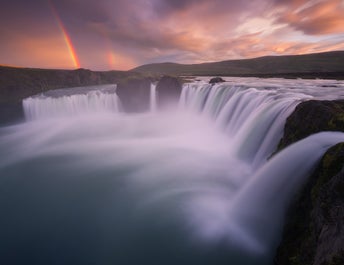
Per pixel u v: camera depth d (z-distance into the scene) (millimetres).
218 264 9328
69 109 39938
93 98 40281
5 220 13234
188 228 11328
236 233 10234
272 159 10672
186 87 34969
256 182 11086
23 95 49938
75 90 55219
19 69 58250
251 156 15672
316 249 5477
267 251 8875
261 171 11156
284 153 9750
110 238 11383
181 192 14562
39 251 10891
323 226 5391
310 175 7652
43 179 18266
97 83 71000
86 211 13711
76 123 35562
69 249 10953
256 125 16094
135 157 21641
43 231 12211
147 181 16625
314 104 10312
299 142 9102
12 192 16453
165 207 13148
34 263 10234
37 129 34562
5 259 10492
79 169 19750
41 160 22422
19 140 29906
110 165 20109
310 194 7094
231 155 18203
